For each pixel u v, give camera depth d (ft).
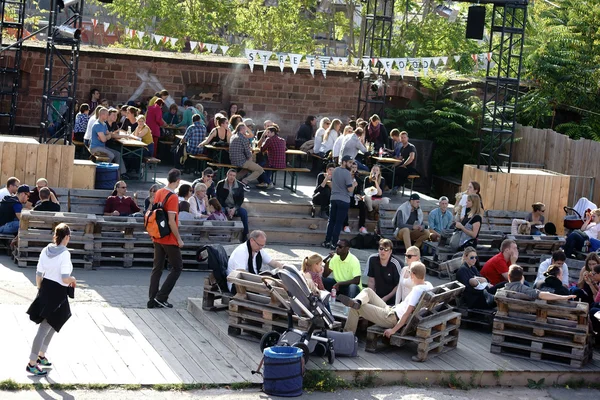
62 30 57.88
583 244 56.85
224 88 86.17
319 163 79.10
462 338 42.11
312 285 36.45
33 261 48.01
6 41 82.94
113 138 64.69
